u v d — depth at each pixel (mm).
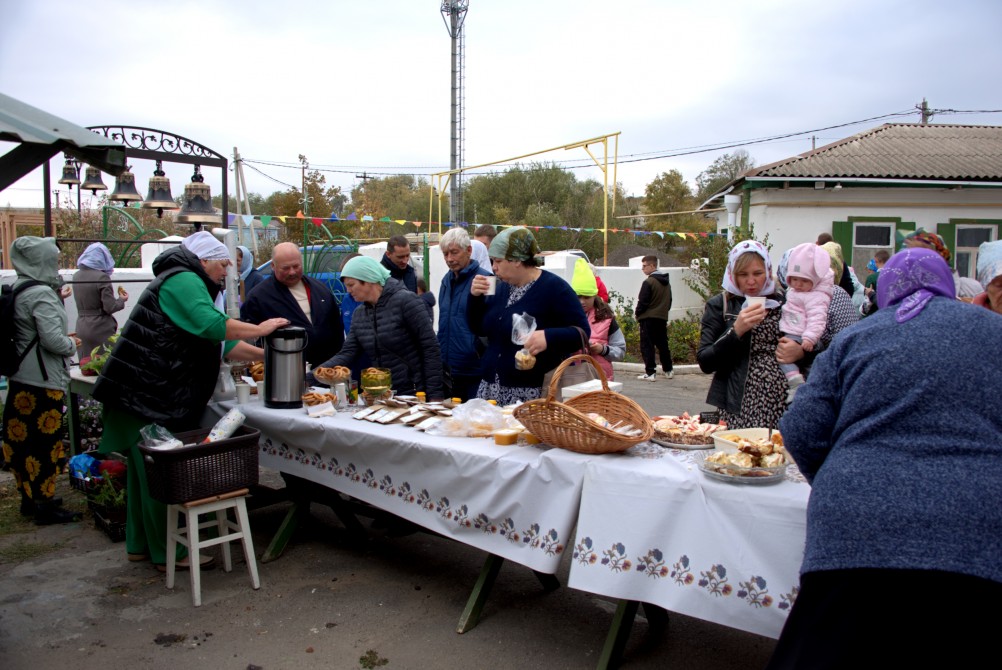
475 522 3053
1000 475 1663
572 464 2711
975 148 15484
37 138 2799
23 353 4449
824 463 1897
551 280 3795
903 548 1650
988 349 1777
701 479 2434
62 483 5465
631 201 41719
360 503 4176
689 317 14586
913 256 1952
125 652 3064
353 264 4332
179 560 3850
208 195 6570
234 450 3514
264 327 3930
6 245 17875
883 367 1817
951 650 1614
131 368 3627
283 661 2986
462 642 3121
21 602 3516
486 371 4043
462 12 26250
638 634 3178
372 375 4027
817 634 1748
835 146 15688
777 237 14258
